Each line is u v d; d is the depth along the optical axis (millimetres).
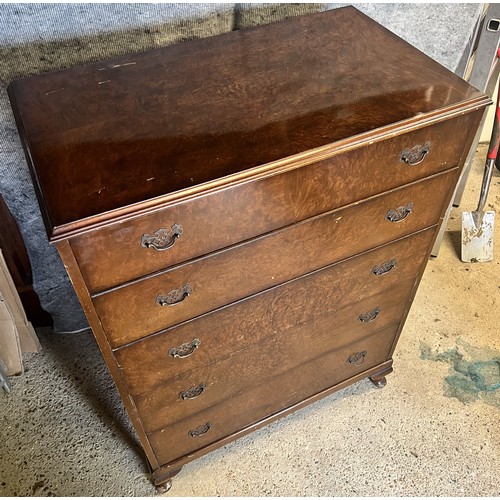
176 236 888
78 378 1664
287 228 996
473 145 1850
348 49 1159
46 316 1750
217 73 1104
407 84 1044
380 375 1603
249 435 1539
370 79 1063
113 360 1029
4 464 1490
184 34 1299
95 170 883
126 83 1088
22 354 1693
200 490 1441
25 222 1433
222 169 874
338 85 1051
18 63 1190
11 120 1245
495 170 2256
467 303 1849
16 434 1547
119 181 860
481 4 1481
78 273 855
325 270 1140
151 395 1152
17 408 1599
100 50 1242
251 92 1043
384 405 1596
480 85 1591
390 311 1394
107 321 955
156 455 1336
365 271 1215
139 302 956
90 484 1454
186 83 1079
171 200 832
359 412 1582
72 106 1034
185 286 978
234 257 985
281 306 1151
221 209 894
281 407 1463
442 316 1812
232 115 988
